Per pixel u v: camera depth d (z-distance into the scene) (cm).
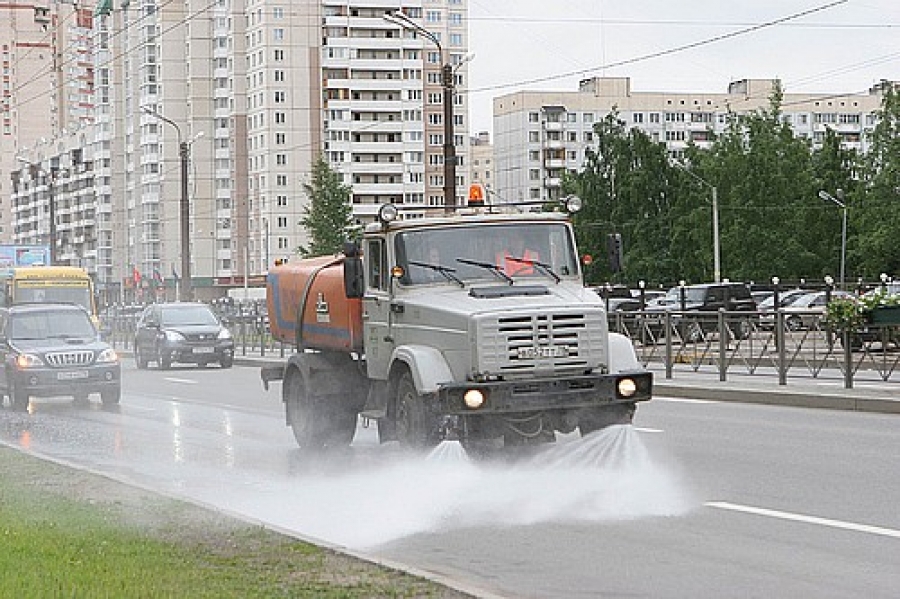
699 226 13862
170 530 1538
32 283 6544
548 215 2191
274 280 2753
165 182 19512
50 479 2084
